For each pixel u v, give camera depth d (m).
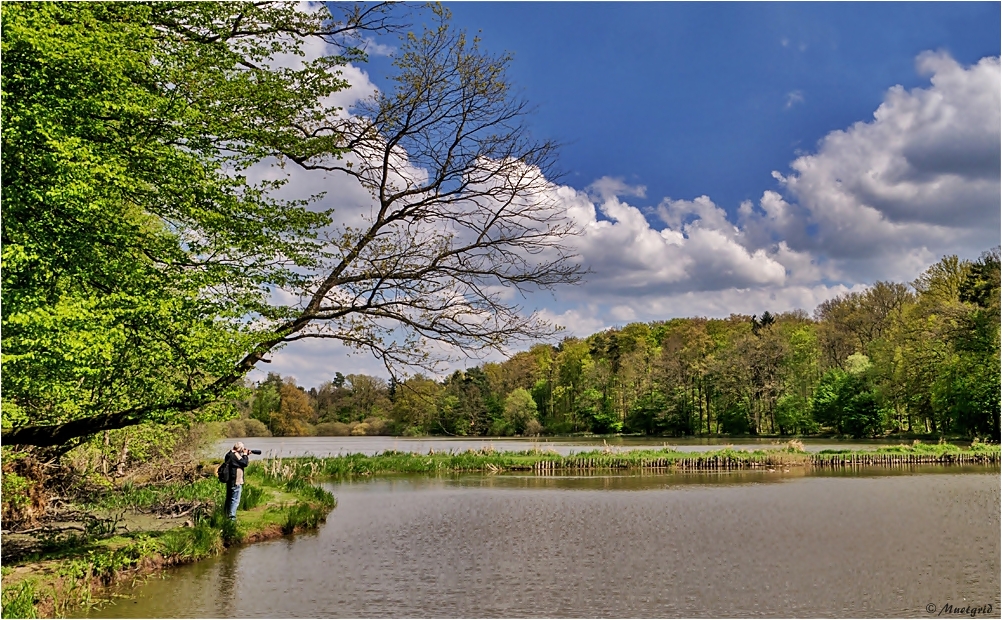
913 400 59.69
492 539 16.61
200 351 10.45
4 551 12.06
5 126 8.90
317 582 12.14
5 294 8.67
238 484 16.22
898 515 20.16
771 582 12.54
